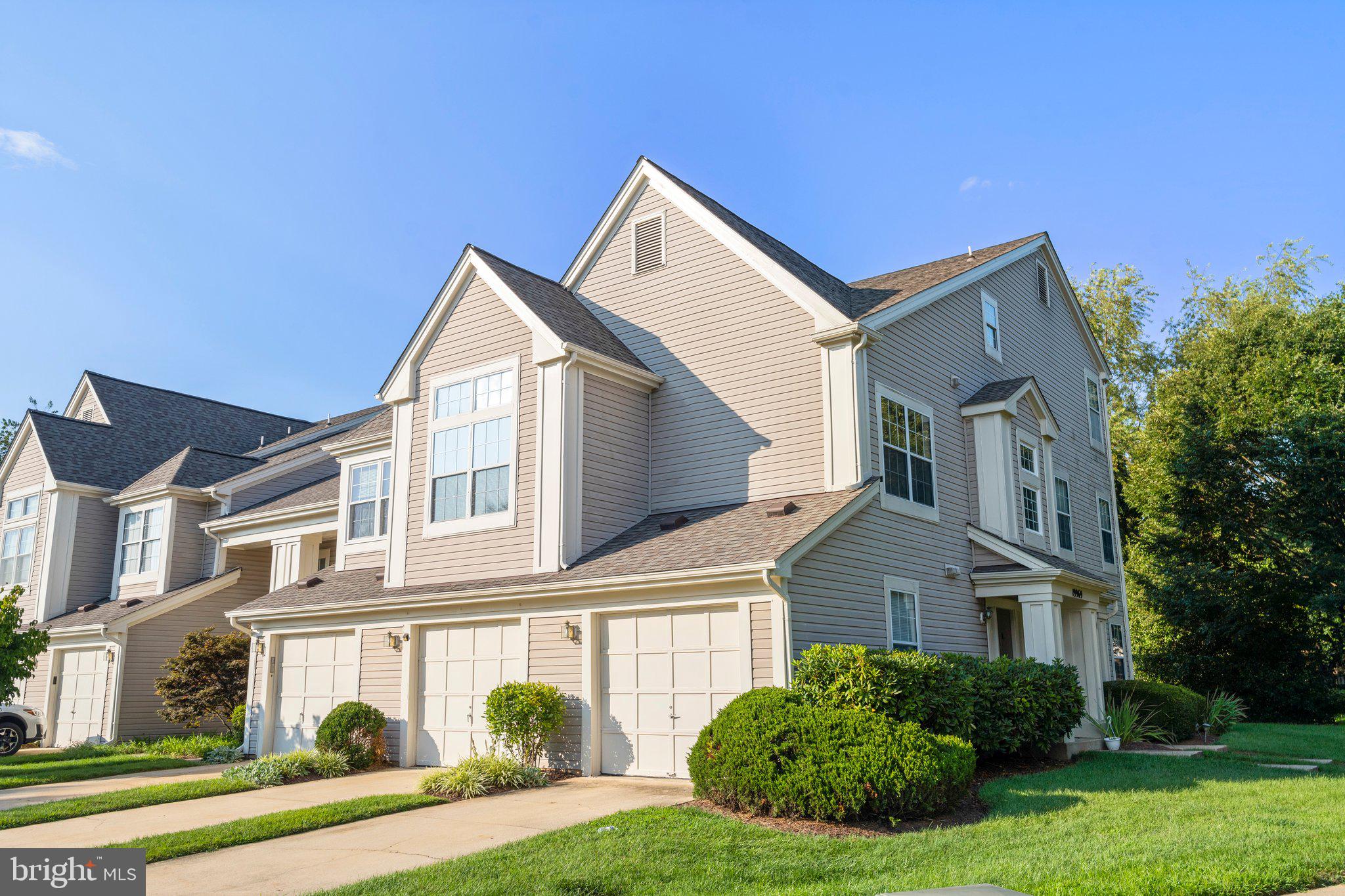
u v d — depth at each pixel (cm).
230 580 2352
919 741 908
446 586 1513
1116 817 887
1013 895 417
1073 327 2345
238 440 3127
